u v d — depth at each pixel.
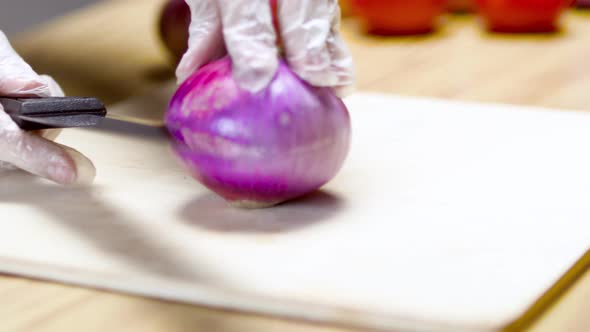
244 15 0.78
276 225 0.79
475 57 1.12
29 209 0.82
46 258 0.76
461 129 0.92
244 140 0.77
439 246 0.76
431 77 1.07
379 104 0.98
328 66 0.78
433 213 0.80
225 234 0.78
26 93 0.85
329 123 0.78
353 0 1.21
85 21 1.28
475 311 0.70
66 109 0.79
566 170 0.85
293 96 0.78
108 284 0.74
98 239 0.78
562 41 1.17
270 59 0.78
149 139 0.92
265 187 0.79
